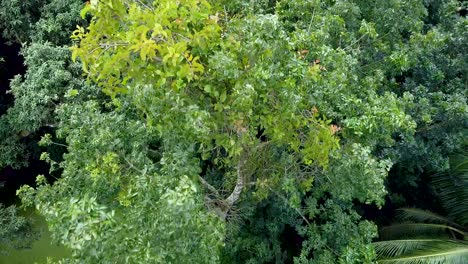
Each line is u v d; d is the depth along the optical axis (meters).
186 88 5.17
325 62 6.22
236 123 5.18
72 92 6.02
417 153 8.68
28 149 11.77
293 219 8.32
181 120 4.71
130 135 6.51
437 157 8.70
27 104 9.15
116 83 5.39
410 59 8.02
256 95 4.95
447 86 9.16
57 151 11.80
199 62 5.01
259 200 7.40
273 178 6.96
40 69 8.90
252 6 6.81
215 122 5.26
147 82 4.80
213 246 4.91
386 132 6.74
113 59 4.52
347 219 7.77
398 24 8.09
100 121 6.52
